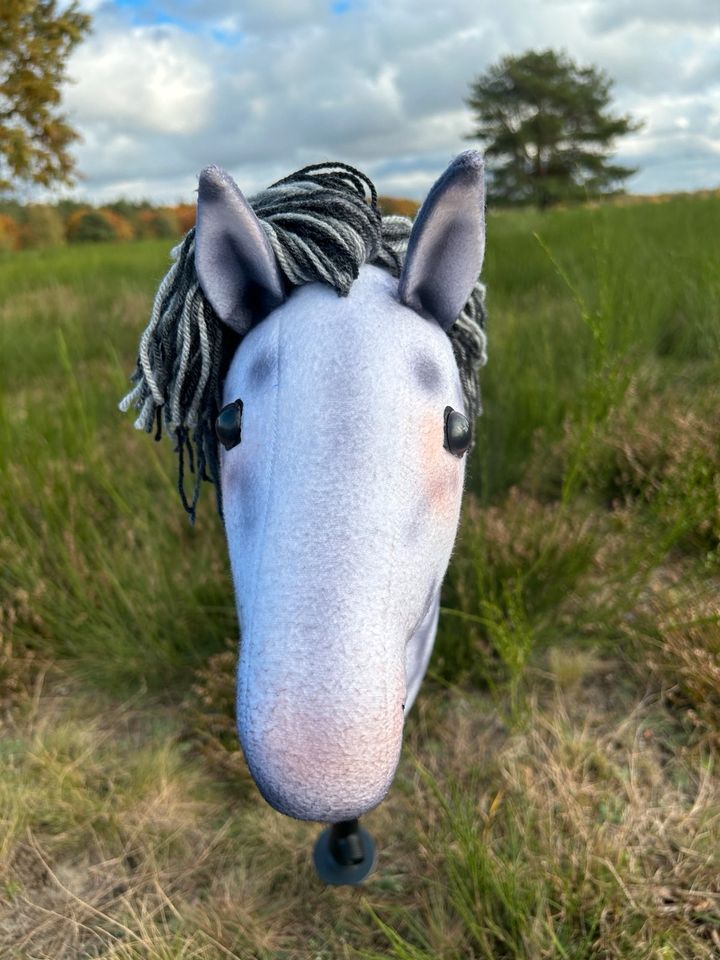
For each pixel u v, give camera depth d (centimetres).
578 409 98
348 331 37
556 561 73
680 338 119
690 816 55
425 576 36
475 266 40
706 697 61
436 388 38
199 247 38
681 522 67
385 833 56
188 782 61
